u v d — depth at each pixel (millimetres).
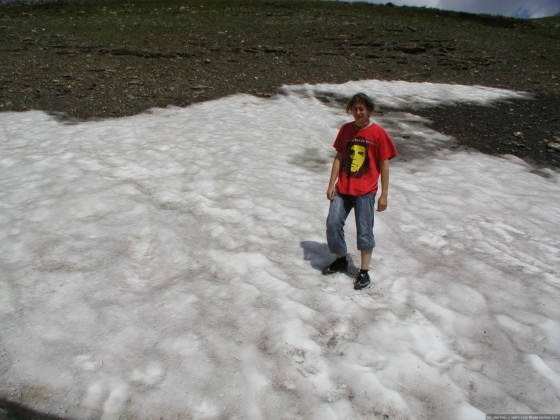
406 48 21938
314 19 30688
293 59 19438
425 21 32969
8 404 3473
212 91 14664
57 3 33594
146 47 20156
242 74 16812
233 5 35969
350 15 33500
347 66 18891
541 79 18031
